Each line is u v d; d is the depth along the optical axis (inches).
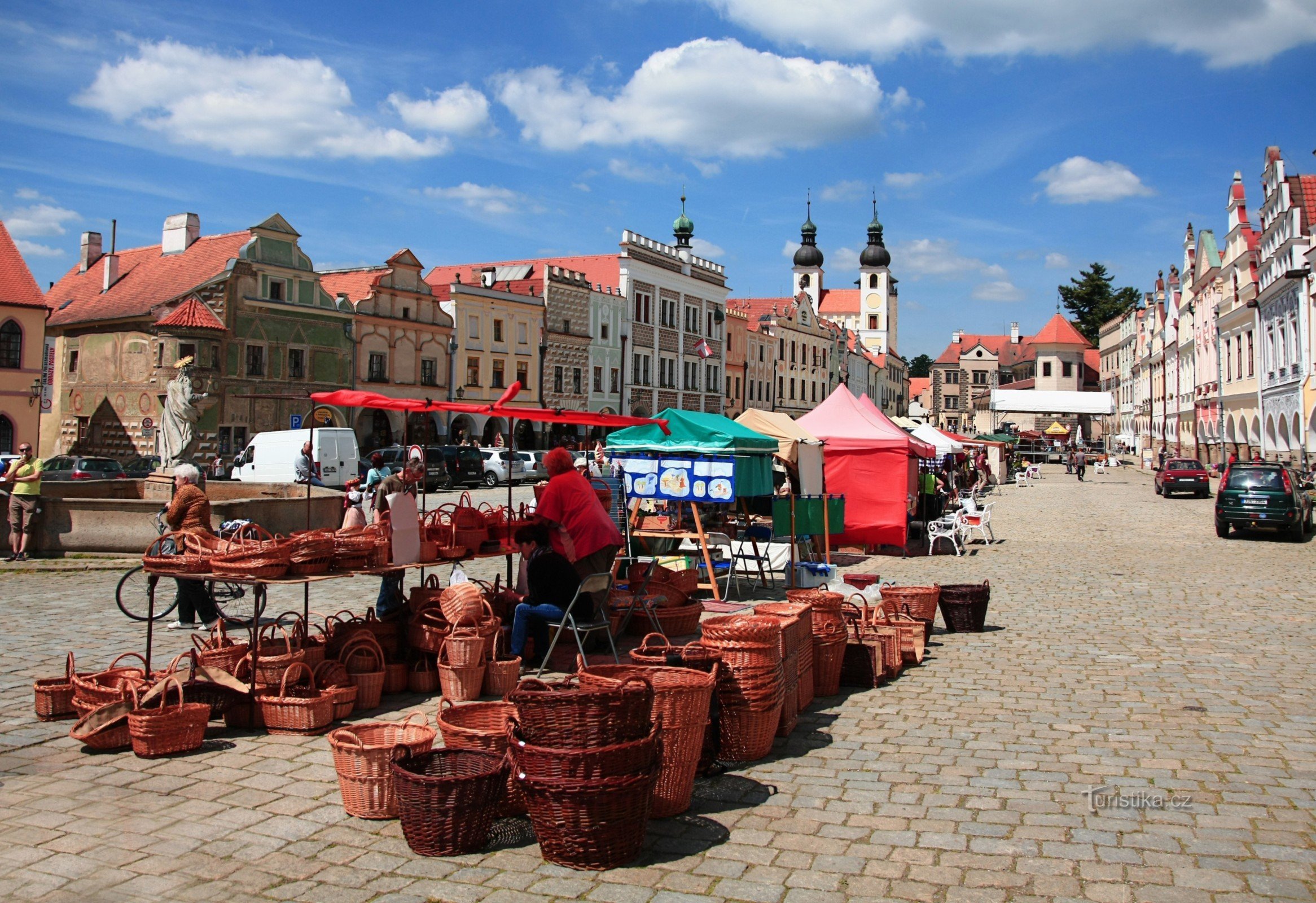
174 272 1658.5
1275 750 273.7
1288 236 1523.1
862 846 208.1
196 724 269.0
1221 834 213.3
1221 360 2062.0
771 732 267.9
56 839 209.2
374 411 1800.0
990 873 194.1
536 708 199.3
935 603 449.7
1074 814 225.8
